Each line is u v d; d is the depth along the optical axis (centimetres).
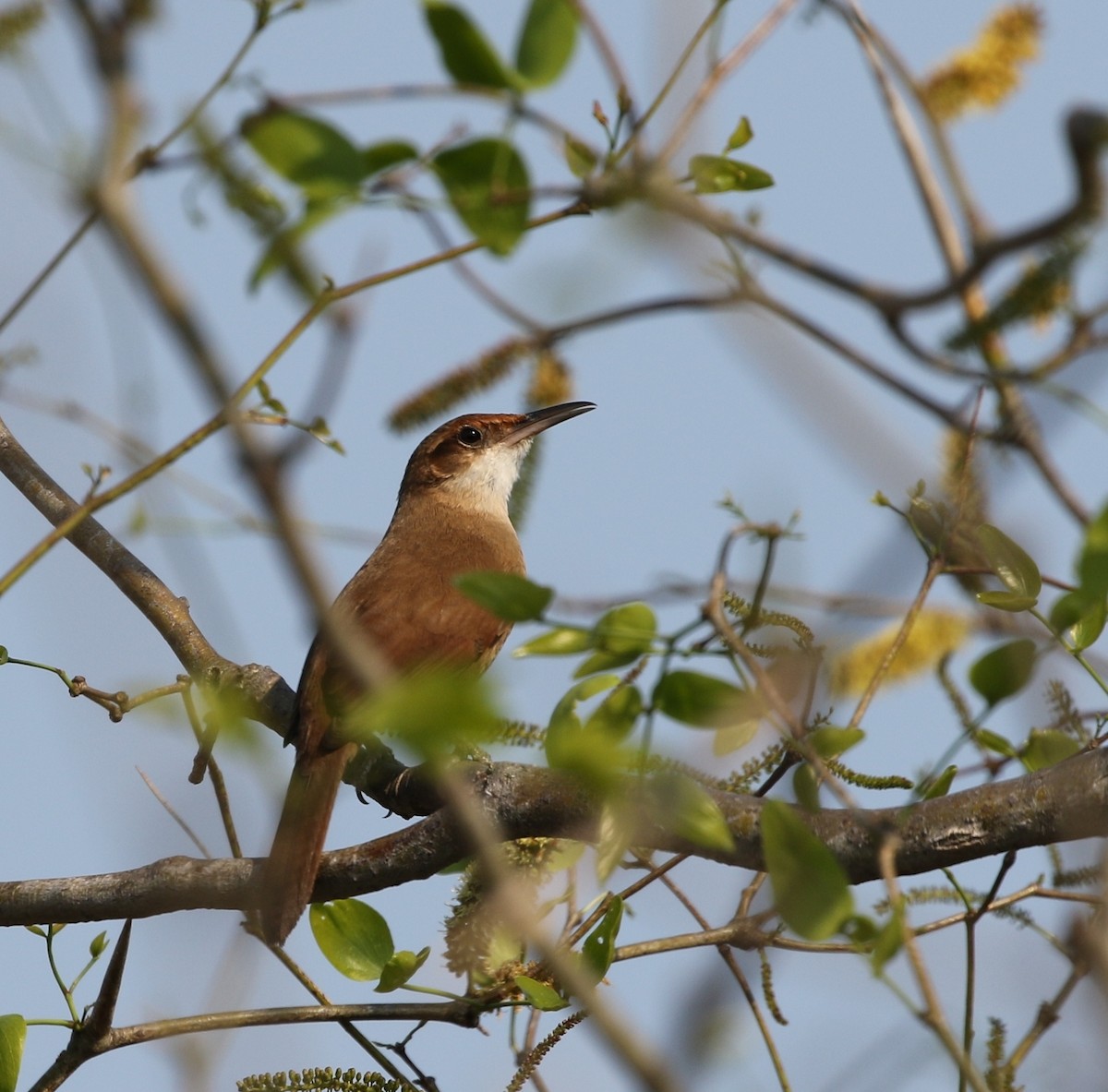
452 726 340
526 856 740
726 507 589
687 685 498
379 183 551
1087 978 577
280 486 328
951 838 675
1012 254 564
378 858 781
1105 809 654
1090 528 574
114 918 801
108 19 418
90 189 418
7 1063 703
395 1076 705
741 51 620
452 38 544
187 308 334
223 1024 697
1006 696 610
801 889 509
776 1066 644
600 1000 337
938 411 683
